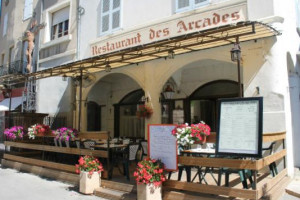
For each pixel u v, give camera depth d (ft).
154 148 19.77
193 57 27.66
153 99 30.45
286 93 23.25
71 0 42.91
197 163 18.01
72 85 41.16
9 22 61.62
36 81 47.50
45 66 46.19
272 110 22.82
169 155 19.08
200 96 34.68
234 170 18.08
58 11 46.78
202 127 18.08
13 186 25.14
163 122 36.60
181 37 21.43
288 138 22.93
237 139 16.74
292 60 27.84
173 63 29.12
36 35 50.21
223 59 25.73
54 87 44.14
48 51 45.85
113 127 44.06
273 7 23.13
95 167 22.59
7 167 34.73
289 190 19.77
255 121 16.44
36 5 51.98
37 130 30.60
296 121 29.68
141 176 18.10
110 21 35.83
